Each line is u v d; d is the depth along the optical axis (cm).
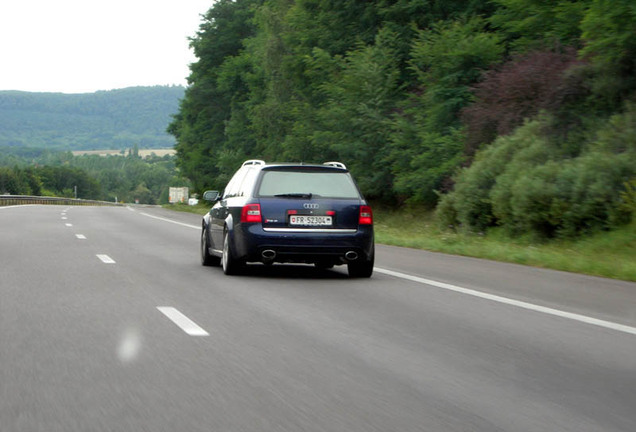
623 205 1778
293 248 1184
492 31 3400
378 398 515
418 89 3553
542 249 1808
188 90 6906
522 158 2202
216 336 721
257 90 5603
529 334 757
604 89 2227
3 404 489
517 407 500
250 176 1256
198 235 2261
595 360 643
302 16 4269
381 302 959
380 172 3547
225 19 6769
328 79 4041
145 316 826
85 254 1546
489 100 2734
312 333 745
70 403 493
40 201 7931
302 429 445
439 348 685
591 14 2147
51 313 834
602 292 1085
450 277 1249
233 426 449
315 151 4162
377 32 3866
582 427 459
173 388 532
